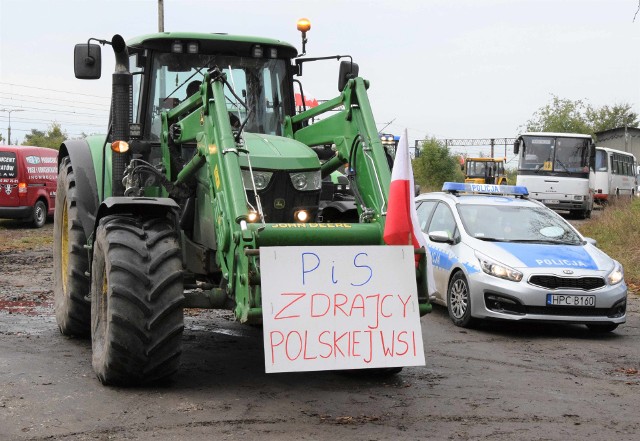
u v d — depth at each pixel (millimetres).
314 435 5297
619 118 81000
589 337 9531
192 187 7121
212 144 6344
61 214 8789
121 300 6016
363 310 5848
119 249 6176
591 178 32750
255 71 7934
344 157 6828
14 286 12062
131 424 5434
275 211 6457
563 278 9461
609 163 40312
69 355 7461
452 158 74125
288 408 5934
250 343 8227
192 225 7168
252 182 6113
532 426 5672
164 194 7285
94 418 5547
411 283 5973
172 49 7660
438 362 7801
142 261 6141
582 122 73062
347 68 7812
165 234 6359
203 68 7797
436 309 11125
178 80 7746
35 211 23953
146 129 7672
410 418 5773
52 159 24969
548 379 7215
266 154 6469
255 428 5414
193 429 5355
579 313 9453
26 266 14680
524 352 8500
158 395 6176
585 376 7406
